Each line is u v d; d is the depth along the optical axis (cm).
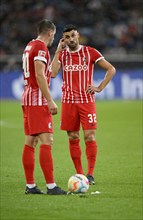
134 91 8912
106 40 10188
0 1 11081
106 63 3064
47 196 2589
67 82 3066
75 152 3059
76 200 2500
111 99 8994
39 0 11075
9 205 2427
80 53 3059
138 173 3269
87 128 3050
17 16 10781
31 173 2664
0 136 5162
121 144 4597
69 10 10819
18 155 4097
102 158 3888
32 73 2622
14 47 10069
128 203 2441
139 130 5509
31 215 2253
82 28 10469
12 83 9094
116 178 3111
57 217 2214
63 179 3119
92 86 3042
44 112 2616
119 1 11188
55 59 3069
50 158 2611
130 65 9050
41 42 2617
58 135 5241
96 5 10956
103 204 2422
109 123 6109
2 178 3153
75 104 3042
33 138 2666
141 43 10156
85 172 3416
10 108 7812
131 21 10638
